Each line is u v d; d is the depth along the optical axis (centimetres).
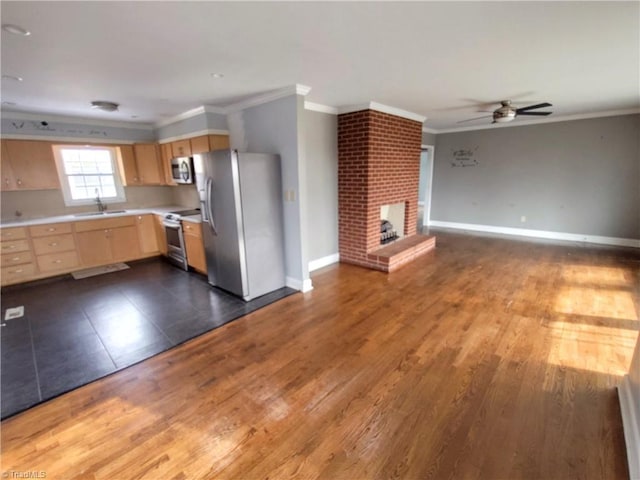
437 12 175
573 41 220
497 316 303
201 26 186
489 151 666
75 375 228
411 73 288
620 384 202
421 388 208
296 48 224
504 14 180
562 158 584
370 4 165
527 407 189
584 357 236
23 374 230
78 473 153
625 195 535
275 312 324
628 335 264
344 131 451
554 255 500
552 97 399
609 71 289
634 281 383
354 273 437
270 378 221
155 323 305
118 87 309
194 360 245
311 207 439
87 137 471
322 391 207
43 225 420
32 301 359
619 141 526
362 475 150
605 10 176
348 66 265
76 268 454
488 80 316
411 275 422
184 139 461
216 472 153
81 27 182
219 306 340
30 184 425
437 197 761
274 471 153
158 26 185
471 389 206
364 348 255
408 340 265
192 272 457
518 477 147
